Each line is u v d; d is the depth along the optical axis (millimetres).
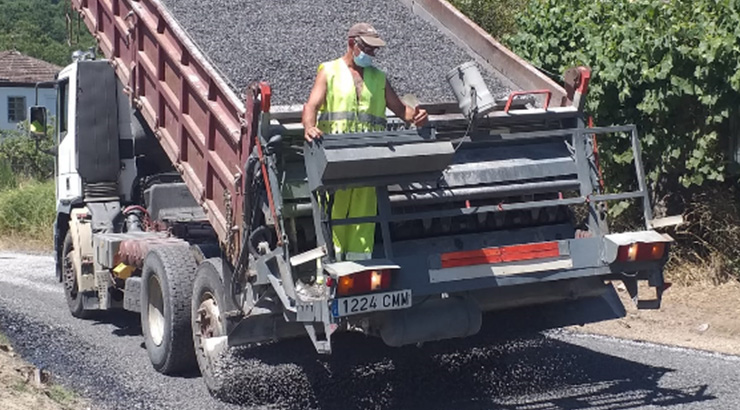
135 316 9336
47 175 25562
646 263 5773
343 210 5500
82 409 5766
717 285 9219
